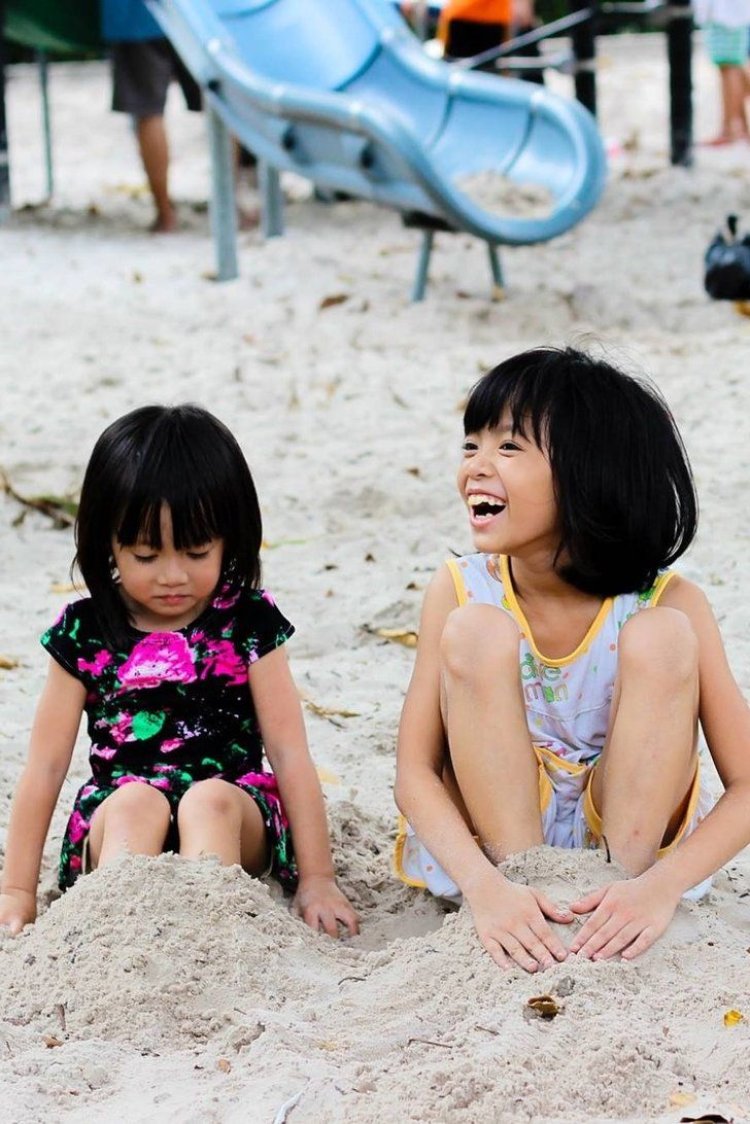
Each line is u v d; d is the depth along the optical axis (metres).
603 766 3.39
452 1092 2.62
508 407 3.33
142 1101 2.68
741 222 11.88
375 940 3.48
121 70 12.24
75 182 15.40
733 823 3.32
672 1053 2.76
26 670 5.01
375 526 6.20
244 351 8.89
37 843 3.57
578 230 11.80
